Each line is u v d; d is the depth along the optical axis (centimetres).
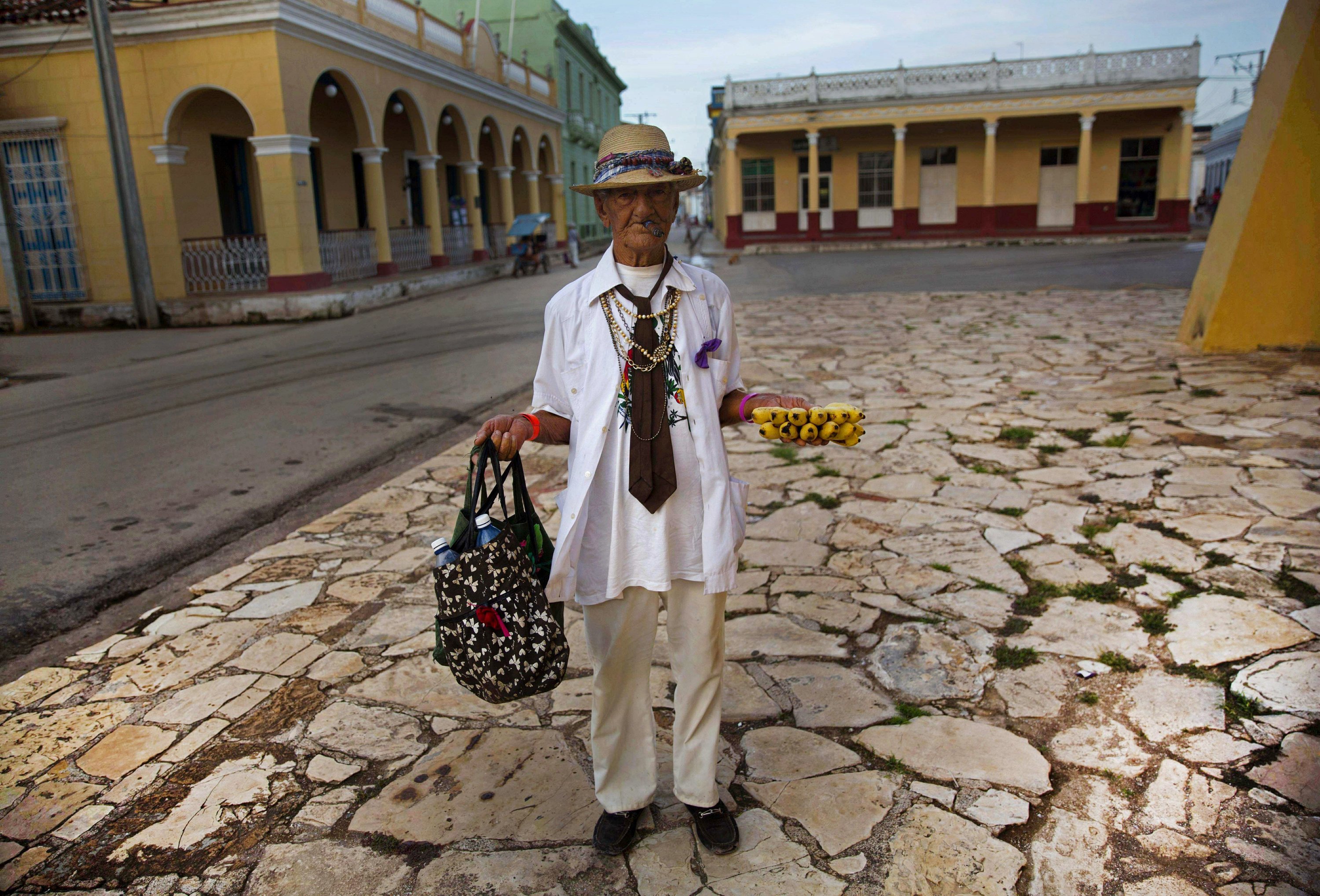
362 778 279
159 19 1435
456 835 251
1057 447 580
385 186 2175
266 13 1404
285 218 1494
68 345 1306
